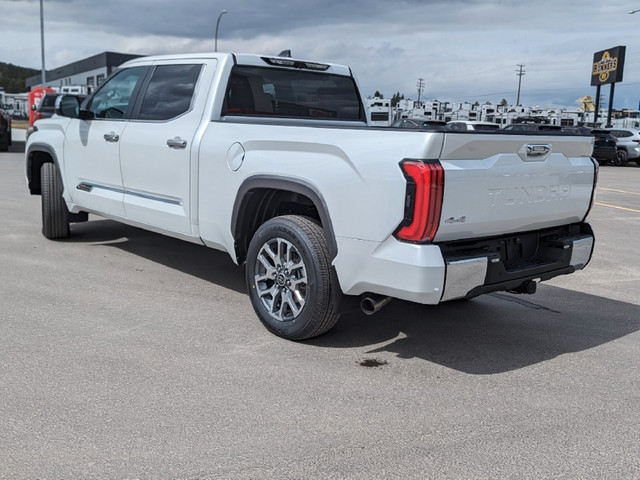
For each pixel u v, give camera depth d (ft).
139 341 13.24
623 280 20.47
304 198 13.75
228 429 9.71
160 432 9.53
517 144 12.18
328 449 9.23
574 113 152.87
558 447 9.52
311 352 13.05
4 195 33.55
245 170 14.05
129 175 17.66
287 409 10.45
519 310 16.75
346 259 12.24
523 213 12.65
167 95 16.92
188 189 15.75
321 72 18.31
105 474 8.39
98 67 176.76
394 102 115.44
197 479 8.36
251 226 14.90
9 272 18.15
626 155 88.48
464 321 15.61
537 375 12.33
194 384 11.26
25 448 8.94
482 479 8.61
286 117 17.39
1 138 65.77
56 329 13.74
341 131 12.27
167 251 21.57
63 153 20.63
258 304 14.08
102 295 16.35
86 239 22.86
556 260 13.64
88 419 9.84
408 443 9.50
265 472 8.57
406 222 11.21
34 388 10.84
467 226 11.65
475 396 11.25
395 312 16.10
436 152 11.05
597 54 138.31
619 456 9.31
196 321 14.64
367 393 11.20
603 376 12.39
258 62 16.57
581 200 14.11
